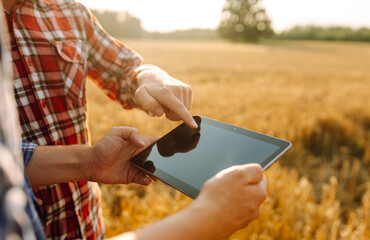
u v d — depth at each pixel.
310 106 6.23
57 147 0.89
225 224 0.55
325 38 74.38
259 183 0.64
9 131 0.31
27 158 0.83
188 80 11.46
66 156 0.87
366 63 23.27
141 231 0.47
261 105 6.34
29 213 0.43
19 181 0.31
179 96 1.03
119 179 0.97
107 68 1.29
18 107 0.92
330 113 5.36
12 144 0.32
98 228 1.27
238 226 0.59
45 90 0.98
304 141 4.48
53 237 1.04
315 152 4.36
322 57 28.97
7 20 0.90
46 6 1.01
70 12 1.10
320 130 4.66
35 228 0.44
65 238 1.07
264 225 2.14
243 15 65.31
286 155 3.88
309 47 48.50
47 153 0.86
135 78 1.18
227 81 11.45
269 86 9.82
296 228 2.17
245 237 2.06
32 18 0.95
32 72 0.94
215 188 0.57
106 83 1.33
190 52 31.05
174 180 0.91
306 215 2.33
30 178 0.83
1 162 0.28
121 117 4.91
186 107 1.10
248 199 0.59
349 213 2.64
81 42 1.11
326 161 4.02
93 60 1.27
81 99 1.11
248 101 6.74
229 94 7.81
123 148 0.97
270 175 2.83
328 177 3.43
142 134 4.33
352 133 4.75
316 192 3.12
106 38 1.28
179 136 1.07
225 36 68.44
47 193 0.98
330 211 2.31
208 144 1.03
